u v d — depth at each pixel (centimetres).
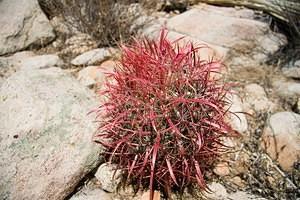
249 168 73
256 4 106
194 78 63
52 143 68
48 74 83
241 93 87
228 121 77
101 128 68
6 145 67
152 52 67
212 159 69
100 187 69
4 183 63
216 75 90
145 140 61
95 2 101
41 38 104
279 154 73
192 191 67
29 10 104
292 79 91
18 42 102
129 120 62
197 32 102
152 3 114
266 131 77
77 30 107
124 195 67
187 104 59
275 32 104
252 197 68
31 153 66
